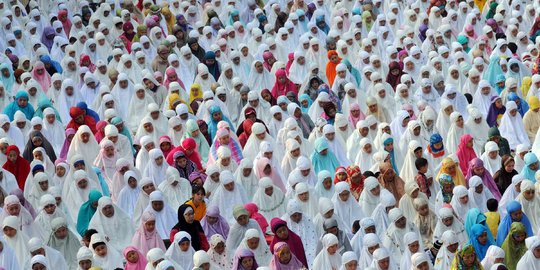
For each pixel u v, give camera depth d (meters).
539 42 40.56
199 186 28.02
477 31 43.44
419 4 44.94
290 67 40.22
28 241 26.61
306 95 36.03
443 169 28.75
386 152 30.14
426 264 24.08
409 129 32.28
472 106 33.25
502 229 25.88
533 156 28.98
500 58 38.09
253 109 33.22
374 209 27.64
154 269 24.88
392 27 44.25
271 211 28.33
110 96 36.09
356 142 32.31
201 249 26.67
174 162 30.64
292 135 31.69
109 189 31.02
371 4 45.16
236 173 29.84
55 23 43.97
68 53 41.00
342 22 43.91
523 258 24.56
